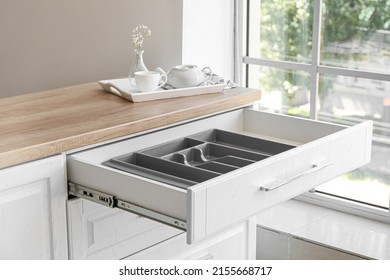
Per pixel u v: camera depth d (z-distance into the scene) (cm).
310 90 339
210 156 237
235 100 260
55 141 203
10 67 285
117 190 196
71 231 212
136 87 255
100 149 218
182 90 258
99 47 309
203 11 338
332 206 339
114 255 224
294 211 338
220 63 352
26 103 248
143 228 230
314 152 213
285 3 342
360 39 320
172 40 329
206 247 250
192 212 175
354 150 232
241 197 188
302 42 339
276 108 356
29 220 202
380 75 314
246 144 246
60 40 296
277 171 200
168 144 237
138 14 317
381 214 324
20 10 283
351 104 328
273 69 352
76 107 242
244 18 354
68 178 210
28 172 198
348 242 302
